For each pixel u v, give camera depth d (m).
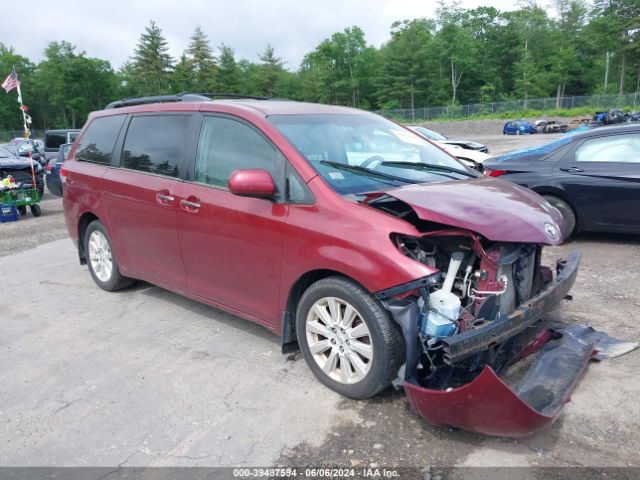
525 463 2.77
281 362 3.99
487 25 75.50
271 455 2.93
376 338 3.12
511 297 3.28
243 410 3.38
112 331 4.73
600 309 4.73
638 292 5.12
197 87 84.69
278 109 4.13
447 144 13.98
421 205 3.08
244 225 3.81
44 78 87.38
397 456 2.87
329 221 3.32
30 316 5.20
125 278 5.59
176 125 4.56
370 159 3.98
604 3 71.88
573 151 6.91
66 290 5.96
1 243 8.86
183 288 4.62
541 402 2.88
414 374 3.08
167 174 4.54
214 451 2.98
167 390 3.67
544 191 6.99
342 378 3.41
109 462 2.93
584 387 3.46
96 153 5.50
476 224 2.98
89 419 3.36
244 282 3.96
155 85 85.25
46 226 10.49
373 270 3.04
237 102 4.34
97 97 88.56
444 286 3.07
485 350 2.88
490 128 49.38
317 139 3.89
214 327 4.73
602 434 2.99
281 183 3.63
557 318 4.54
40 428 3.28
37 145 19.59
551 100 51.66
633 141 6.57
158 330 4.71
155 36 83.75
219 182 4.10
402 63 70.50
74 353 4.31
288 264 3.54
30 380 3.89
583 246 6.90
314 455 2.91
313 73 79.00
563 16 78.06
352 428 3.13
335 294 3.31
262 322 3.94
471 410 2.72
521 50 71.81
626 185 6.44
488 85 70.50
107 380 3.84
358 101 76.75
